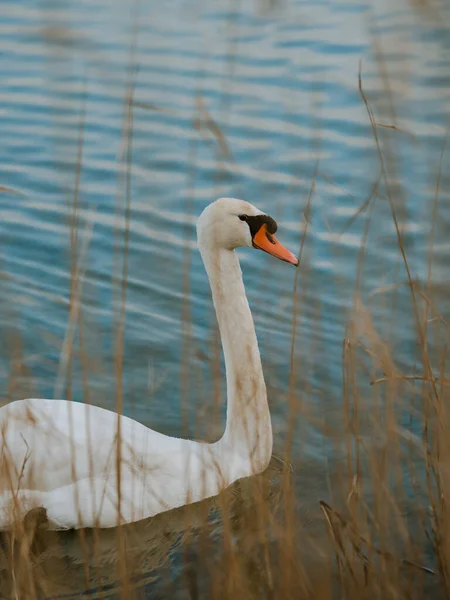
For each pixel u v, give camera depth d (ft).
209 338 41.50
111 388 38.65
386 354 27.68
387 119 50.24
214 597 26.45
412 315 39.99
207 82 62.49
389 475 32.01
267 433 33.30
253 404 33.04
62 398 37.81
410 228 44.29
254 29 70.44
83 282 45.34
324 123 56.08
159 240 47.80
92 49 31.96
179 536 31.07
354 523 26.55
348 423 27.48
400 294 41.78
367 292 42.27
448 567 25.86
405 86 34.86
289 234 46.93
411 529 29.58
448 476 25.91
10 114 61.26
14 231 49.47
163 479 31.83
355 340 29.73
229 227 32.07
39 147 56.95
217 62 65.57
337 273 35.73
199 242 32.89
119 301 44.29
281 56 65.67
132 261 46.88
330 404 35.99
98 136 57.21
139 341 41.50
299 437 35.27
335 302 41.86
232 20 35.88
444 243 43.04
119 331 27.50
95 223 49.29
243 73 63.26
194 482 32.24
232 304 32.81
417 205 44.78
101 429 31.76
